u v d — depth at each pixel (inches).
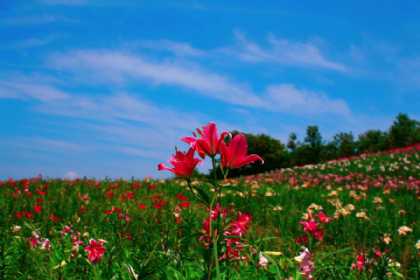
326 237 274.8
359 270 158.1
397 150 1149.7
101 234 223.0
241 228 132.3
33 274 150.6
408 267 194.7
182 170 100.3
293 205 418.3
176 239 165.0
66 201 373.1
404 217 374.6
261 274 137.9
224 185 103.0
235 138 99.7
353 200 484.1
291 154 1958.7
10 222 261.3
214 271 115.9
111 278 139.9
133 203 384.8
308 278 123.3
